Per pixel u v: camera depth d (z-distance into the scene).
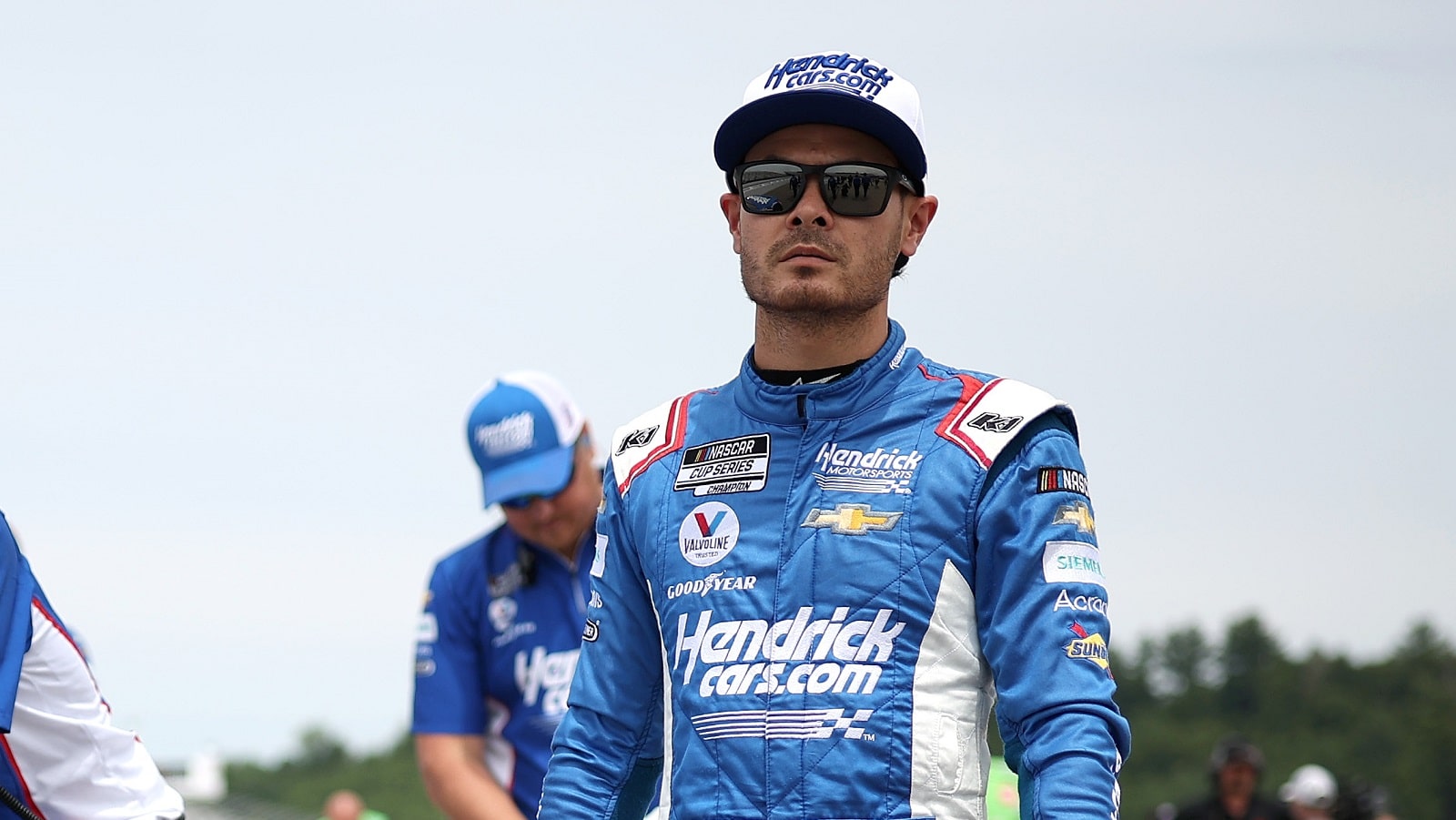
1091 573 5.28
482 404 9.43
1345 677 112.00
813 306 5.39
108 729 6.77
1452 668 110.19
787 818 5.16
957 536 5.25
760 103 5.46
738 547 5.42
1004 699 5.23
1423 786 102.31
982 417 5.36
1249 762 17.16
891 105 5.44
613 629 5.80
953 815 5.16
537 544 9.44
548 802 5.80
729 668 5.32
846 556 5.27
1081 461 5.43
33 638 6.53
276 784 92.31
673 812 5.39
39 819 6.68
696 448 5.66
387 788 94.88
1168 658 114.00
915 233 5.74
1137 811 100.50
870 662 5.20
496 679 9.50
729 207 5.89
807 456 5.44
